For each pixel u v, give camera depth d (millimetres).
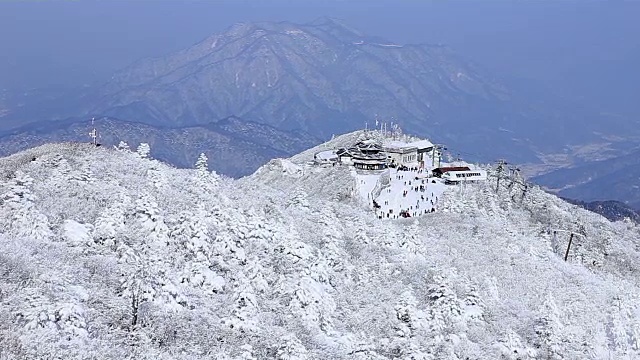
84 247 64625
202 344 51969
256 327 56188
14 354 42031
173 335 52250
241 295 58031
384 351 59062
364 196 143000
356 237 89312
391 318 65250
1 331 44156
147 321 52969
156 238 68875
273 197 110750
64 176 84375
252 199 98750
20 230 63250
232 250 70438
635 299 87125
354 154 177750
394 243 89438
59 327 47062
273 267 70625
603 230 157625
